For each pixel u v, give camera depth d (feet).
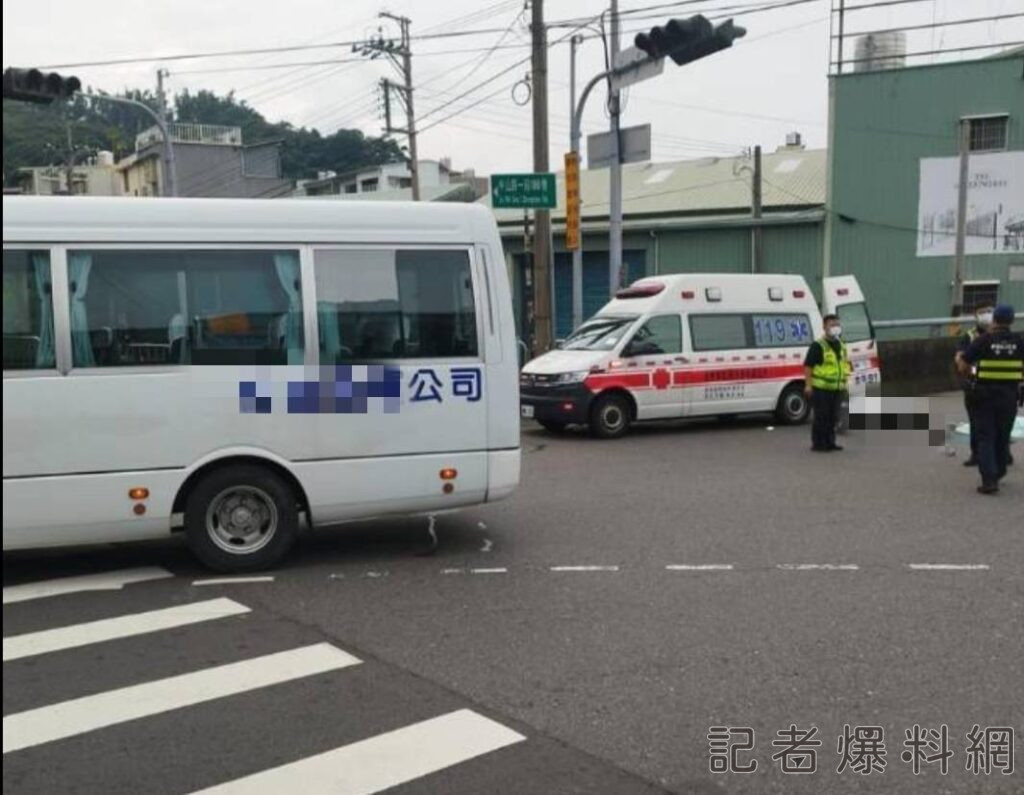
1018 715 13.75
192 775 12.08
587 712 13.91
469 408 22.61
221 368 20.83
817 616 18.21
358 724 13.55
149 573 21.72
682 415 46.11
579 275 54.65
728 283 47.62
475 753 12.64
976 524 26.16
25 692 14.79
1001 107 87.76
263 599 19.60
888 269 92.94
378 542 24.53
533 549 23.70
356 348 21.77
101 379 20.04
